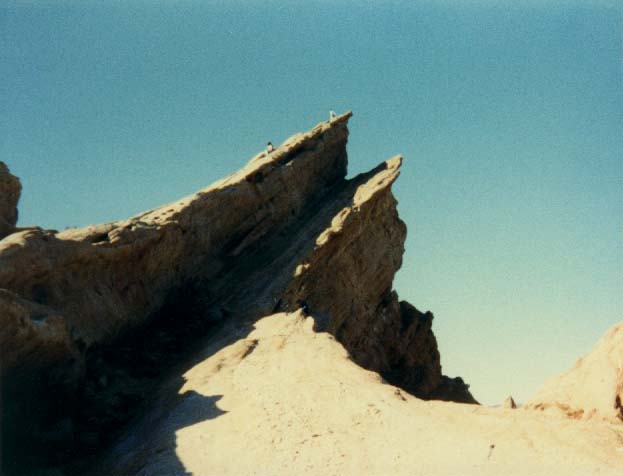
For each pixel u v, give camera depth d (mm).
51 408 44062
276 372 45656
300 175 78125
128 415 45750
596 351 38219
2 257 44469
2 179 52969
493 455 33469
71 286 49781
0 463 39406
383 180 79812
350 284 73375
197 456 36875
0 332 38906
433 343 84438
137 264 56625
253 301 62875
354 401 40469
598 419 35938
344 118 86125
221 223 68188
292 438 37312
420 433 36406
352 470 33969
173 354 55844
